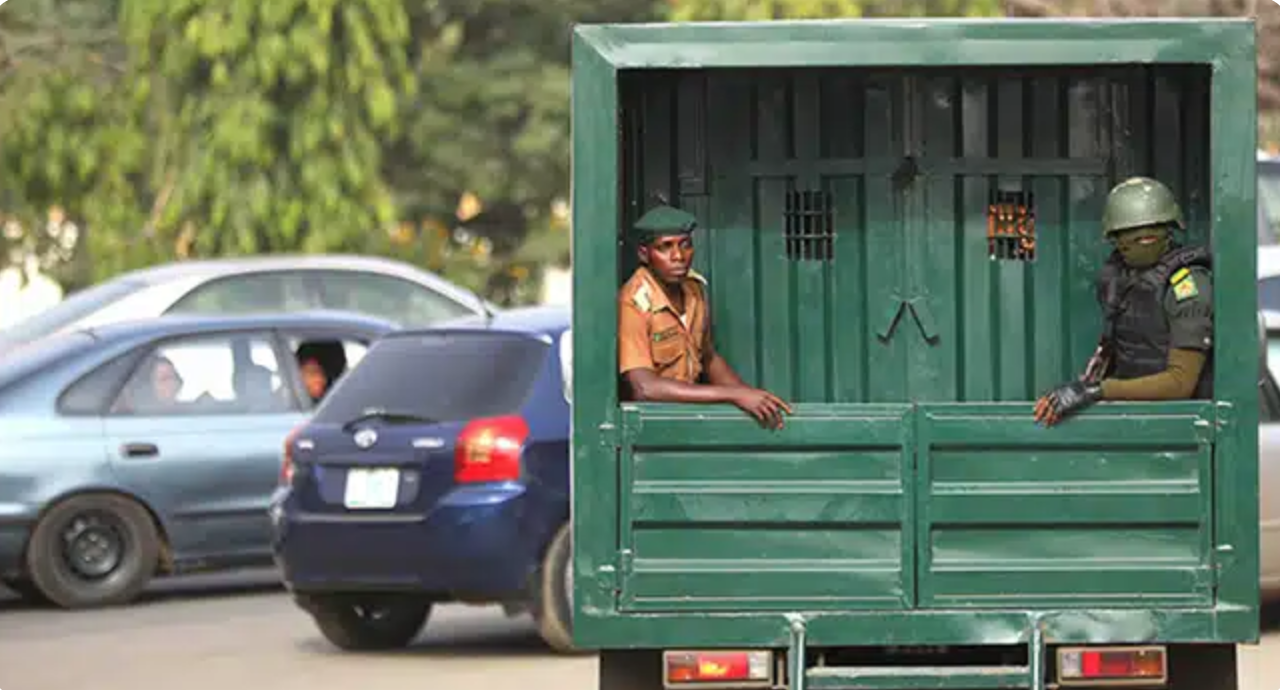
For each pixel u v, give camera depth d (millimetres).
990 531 37188
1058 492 37094
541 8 156500
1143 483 37125
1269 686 50469
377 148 142500
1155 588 37094
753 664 37188
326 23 139625
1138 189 38500
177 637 59688
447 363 54250
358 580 53625
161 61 140625
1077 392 37094
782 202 41375
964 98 41188
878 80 41250
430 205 157375
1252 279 37000
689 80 41344
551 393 53469
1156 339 38344
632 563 37281
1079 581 37125
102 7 153250
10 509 64188
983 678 37188
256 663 55062
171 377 66188
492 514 52375
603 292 37375
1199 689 38375
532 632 59875
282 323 67500
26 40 148750
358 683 51594
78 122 146125
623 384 38719
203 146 139625
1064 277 41188
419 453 53062
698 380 40719
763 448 37250
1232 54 36812
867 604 37156
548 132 154625
